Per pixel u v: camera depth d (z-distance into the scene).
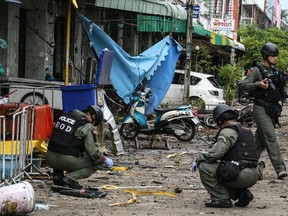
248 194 7.94
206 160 7.82
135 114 15.95
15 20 17.61
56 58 21.17
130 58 17.20
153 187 9.60
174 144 16.30
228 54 36.34
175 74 25.88
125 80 16.77
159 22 22.77
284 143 17.81
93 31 16.75
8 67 17.14
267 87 10.44
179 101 25.58
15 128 9.04
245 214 7.53
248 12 71.69
